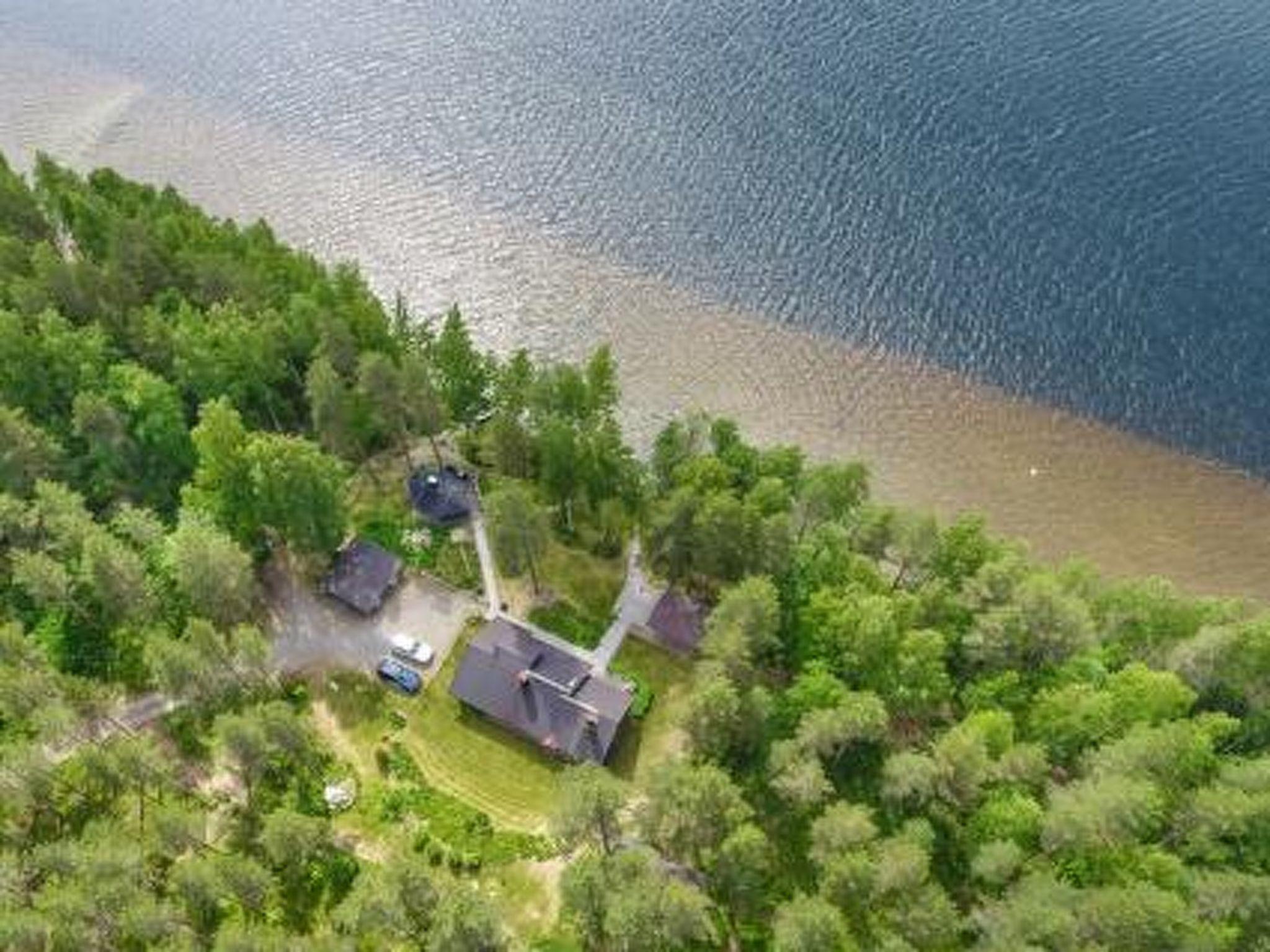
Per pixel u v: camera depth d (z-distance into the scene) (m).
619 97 150.75
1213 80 149.12
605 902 69.12
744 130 145.75
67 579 88.88
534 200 137.75
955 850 77.69
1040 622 83.12
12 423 94.19
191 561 85.81
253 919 74.12
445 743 85.50
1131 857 72.06
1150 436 115.81
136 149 145.50
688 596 94.00
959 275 128.62
